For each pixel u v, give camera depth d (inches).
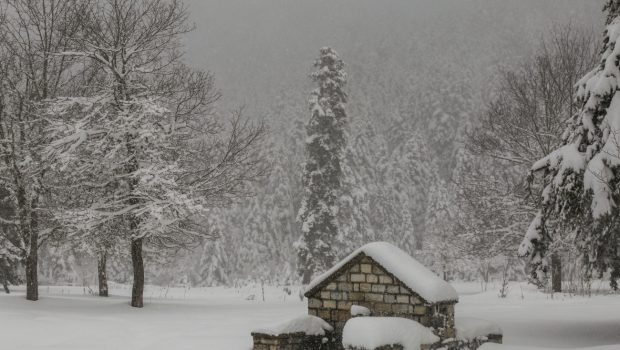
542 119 1055.0
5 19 782.5
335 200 1542.8
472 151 1172.5
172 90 814.5
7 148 735.7
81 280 1872.5
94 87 832.9
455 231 1293.1
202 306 812.6
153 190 731.4
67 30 797.2
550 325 608.4
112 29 797.9
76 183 782.5
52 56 783.7
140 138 722.2
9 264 1045.8
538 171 572.7
